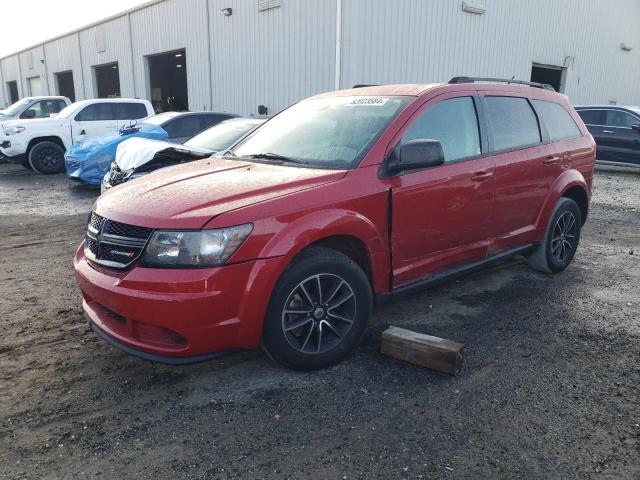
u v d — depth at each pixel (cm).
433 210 401
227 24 1834
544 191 512
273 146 432
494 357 379
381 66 1498
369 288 370
